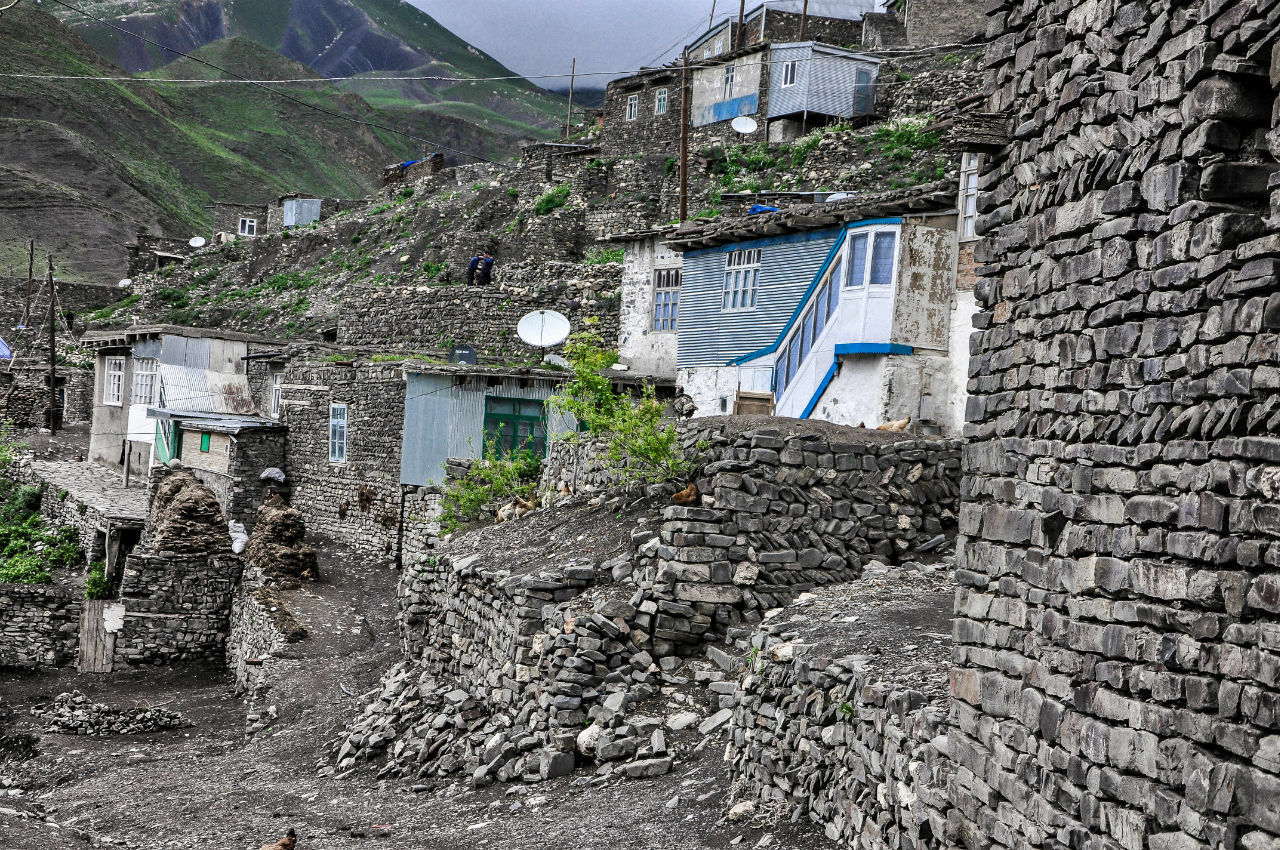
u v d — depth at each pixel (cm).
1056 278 646
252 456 3291
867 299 1903
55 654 2375
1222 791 482
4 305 6128
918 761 726
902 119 4059
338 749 1501
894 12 5100
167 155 12188
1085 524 601
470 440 2566
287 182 13400
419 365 2841
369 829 1145
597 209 4741
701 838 898
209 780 1462
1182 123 542
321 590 2456
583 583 1291
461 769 1284
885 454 1300
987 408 716
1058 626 610
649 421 1450
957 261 1867
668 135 4838
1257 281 494
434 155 6712
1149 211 566
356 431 3069
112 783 1502
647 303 2673
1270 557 473
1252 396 494
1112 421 586
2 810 1226
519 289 3716
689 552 1226
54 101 11400
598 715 1176
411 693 1540
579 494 1689
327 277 5509
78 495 3362
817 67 4338
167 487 2778
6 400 4766
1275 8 488
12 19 12781
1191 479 524
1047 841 597
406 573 1872
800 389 2072
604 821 986
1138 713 538
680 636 1216
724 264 2295
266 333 4997
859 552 1274
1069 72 639
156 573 2422
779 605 1234
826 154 4053
